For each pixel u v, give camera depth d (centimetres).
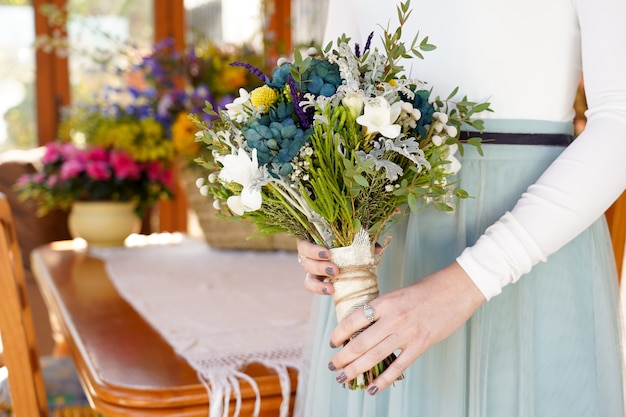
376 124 75
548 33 92
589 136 80
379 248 88
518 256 79
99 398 103
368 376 81
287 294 167
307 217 83
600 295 97
